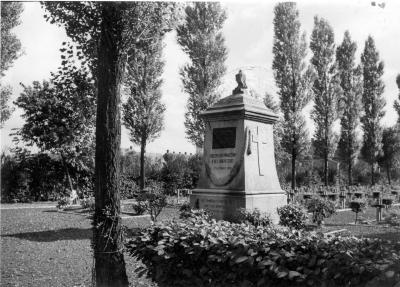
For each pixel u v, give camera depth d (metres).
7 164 24.17
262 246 4.91
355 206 15.96
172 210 19.39
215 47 29.89
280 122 34.53
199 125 29.61
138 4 6.39
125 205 20.91
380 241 4.58
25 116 22.66
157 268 5.46
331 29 38.94
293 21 34.91
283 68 34.78
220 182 11.73
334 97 38.53
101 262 6.10
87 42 7.77
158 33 7.85
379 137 45.12
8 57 26.50
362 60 46.41
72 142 22.52
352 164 43.22
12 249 9.62
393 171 47.75
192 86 30.11
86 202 18.75
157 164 32.53
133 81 28.12
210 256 5.02
